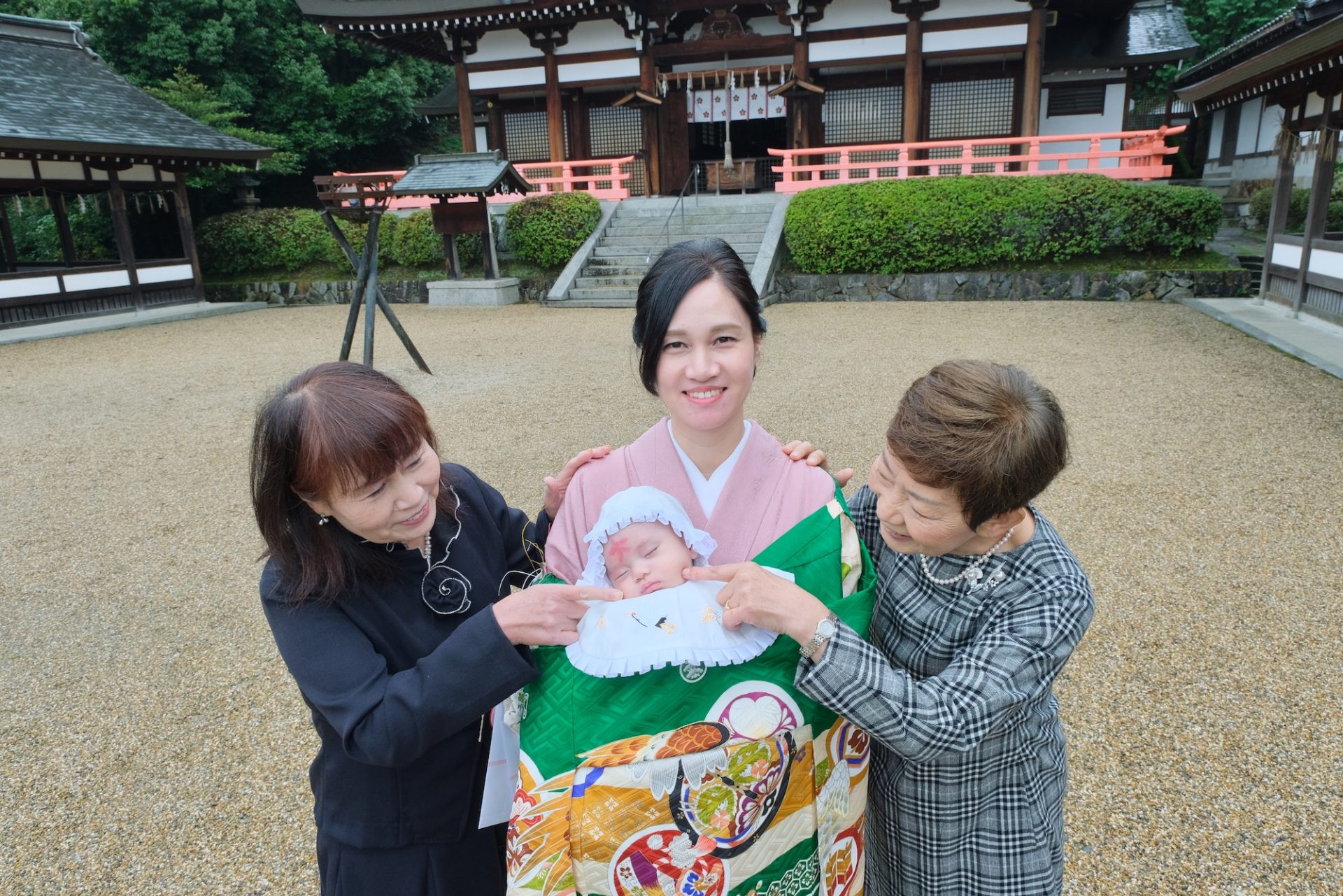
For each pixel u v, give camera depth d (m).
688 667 1.13
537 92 17.73
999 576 1.18
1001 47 15.27
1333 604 3.38
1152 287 11.48
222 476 5.67
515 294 14.27
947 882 1.26
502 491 5.08
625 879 1.15
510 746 1.27
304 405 1.05
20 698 3.09
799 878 1.24
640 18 16.34
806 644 1.09
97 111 13.75
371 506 1.08
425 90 26.97
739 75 17.05
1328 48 7.50
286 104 21.73
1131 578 3.67
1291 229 14.21
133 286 14.28
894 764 1.30
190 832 2.38
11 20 14.33
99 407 7.75
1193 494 4.61
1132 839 2.20
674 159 18.17
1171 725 2.67
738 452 1.37
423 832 1.24
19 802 2.52
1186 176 23.25
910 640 1.27
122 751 2.77
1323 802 2.30
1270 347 8.20
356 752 1.09
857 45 15.90
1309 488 4.62
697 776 1.13
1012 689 1.11
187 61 19.56
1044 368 7.68
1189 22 25.59
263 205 23.08
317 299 15.52
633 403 7.10
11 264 14.54
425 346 10.27
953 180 12.43
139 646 3.45
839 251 12.49
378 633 1.19
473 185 11.97
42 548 4.52
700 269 1.25
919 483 1.08
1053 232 11.88
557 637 1.09
